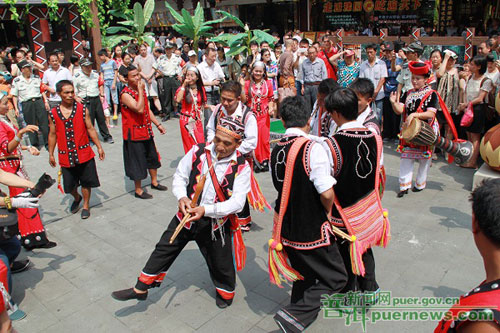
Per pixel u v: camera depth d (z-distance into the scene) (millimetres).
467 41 6957
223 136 2908
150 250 4457
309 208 2658
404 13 14750
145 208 5512
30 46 10766
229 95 4176
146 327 3270
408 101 4996
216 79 7566
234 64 10492
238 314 3361
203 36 14078
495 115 6172
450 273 3697
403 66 6820
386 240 3023
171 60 10000
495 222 1309
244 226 4645
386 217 3018
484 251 1383
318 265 2701
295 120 2750
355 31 15766
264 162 6508
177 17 12672
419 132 4633
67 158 5020
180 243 3176
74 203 5445
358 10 15617
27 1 9977
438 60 6230
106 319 3393
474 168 6184
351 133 2781
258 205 4078
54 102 8266
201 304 3516
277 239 2787
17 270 4109
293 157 2625
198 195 2975
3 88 7699
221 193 3041
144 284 3170
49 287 3863
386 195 5402
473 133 6039
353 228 2826
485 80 5711
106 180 6574
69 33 11195
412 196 5336
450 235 4340
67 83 4855
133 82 5359
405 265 3848
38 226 4473
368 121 3289
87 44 11969
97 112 8547
